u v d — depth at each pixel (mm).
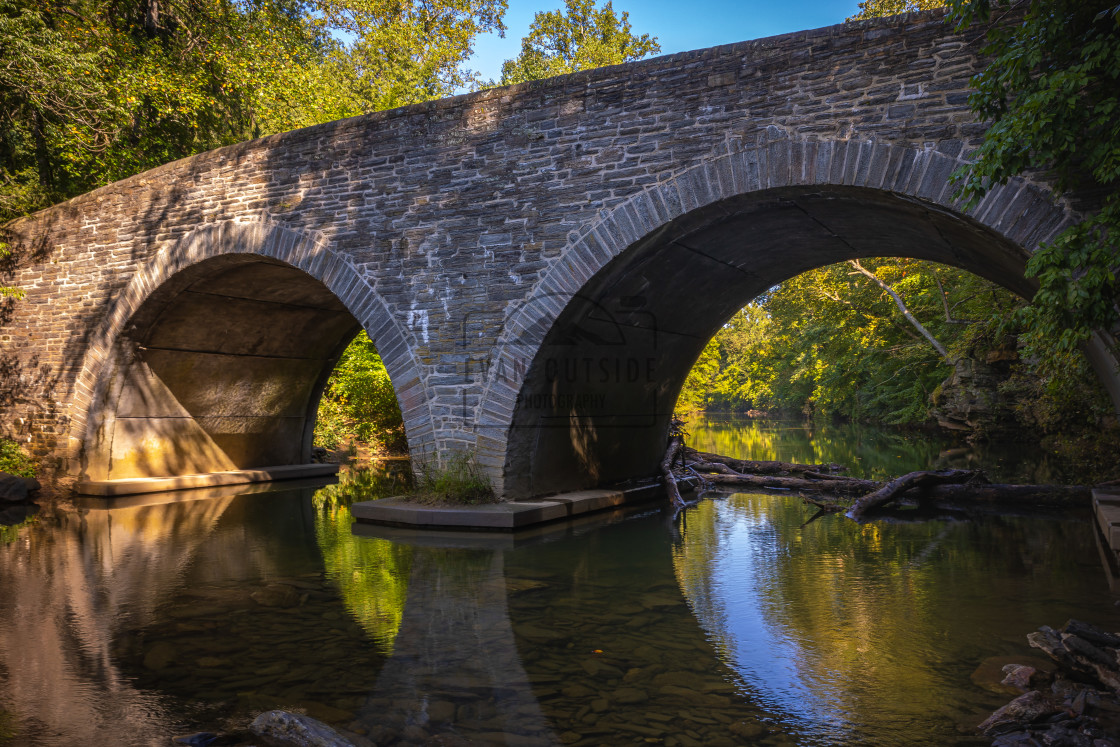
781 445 21188
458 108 8477
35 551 7059
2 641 4355
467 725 3201
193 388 12422
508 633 4512
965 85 6016
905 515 9578
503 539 7613
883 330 26328
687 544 7426
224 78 17719
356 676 3787
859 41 6434
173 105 16672
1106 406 12852
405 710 3357
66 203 11500
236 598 5316
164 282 10383
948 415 21672
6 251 11836
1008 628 4617
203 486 12305
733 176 6965
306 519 8984
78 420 11219
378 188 8922
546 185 7969
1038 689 3617
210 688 3627
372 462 17016
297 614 4914
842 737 3092
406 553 6922
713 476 13289
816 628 4625
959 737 3094
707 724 3225
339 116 21125
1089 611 4992
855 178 6391
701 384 49906
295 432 14594
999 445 19688
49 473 11461
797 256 9742
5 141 13625
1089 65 4484
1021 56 4828
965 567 6410
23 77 12125
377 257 8898
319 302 12383
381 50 23922
